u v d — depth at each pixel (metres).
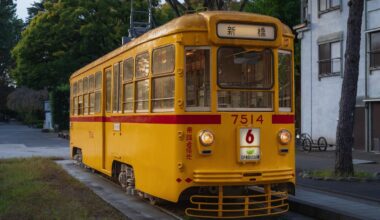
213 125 8.98
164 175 9.36
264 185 9.30
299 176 14.70
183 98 9.00
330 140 25.78
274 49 9.39
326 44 26.12
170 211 10.18
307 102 27.61
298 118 35.91
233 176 8.93
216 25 8.93
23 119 79.69
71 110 18.83
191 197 8.98
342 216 9.20
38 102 68.12
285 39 9.65
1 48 80.44
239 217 9.07
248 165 9.09
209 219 9.34
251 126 9.16
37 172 15.05
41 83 45.72
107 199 11.80
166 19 39.78
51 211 9.20
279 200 9.44
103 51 42.25
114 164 12.70
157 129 9.66
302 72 27.97
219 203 8.95
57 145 32.75
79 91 17.12
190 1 16.80
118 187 13.69
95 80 14.52
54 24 44.00
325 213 9.63
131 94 11.13
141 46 10.55
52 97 50.00
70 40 44.22
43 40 44.38
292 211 10.52
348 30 14.37
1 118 86.31
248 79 9.22
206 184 8.86
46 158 20.80
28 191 11.38
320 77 26.48
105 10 41.97
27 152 26.53
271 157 9.30
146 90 10.27
